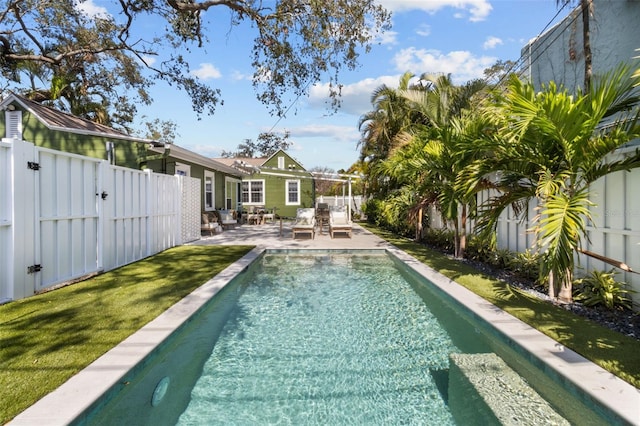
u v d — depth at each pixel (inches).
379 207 647.8
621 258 172.6
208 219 520.7
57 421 77.8
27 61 553.3
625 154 172.7
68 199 202.2
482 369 108.5
